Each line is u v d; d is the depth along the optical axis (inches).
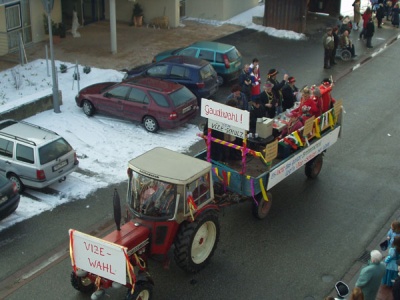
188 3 1259.8
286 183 615.2
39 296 442.3
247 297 443.5
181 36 1130.0
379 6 1211.2
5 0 890.7
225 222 541.6
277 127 551.5
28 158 566.9
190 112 733.3
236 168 533.6
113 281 394.3
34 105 751.7
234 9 1278.3
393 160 671.8
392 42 1137.4
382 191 605.6
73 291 448.5
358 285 398.9
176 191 424.2
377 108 817.5
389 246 459.2
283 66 978.1
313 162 606.9
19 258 486.6
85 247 385.1
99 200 575.2
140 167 434.0
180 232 442.0
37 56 980.6
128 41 1081.4
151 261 483.2
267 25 1195.3
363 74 953.5
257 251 500.1
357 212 565.6
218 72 885.2
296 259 490.9
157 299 438.3
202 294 445.4
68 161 592.1
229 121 496.7
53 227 530.0
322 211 565.0
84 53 1002.1
